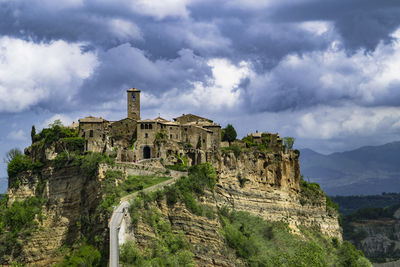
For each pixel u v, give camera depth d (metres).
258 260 172.75
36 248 185.25
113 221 143.62
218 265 162.88
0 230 188.25
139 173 185.25
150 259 144.25
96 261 140.75
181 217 166.00
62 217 188.75
